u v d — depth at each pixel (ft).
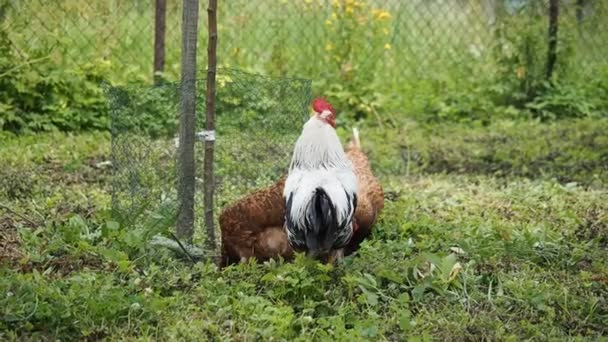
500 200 27.96
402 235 22.86
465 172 32.96
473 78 44.80
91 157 32.76
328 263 20.02
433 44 45.57
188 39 21.30
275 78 27.07
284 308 17.72
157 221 21.17
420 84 43.98
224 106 27.30
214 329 16.99
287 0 42.65
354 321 17.84
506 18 44.47
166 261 20.51
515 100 44.19
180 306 18.03
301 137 20.42
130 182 23.50
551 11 44.34
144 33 40.68
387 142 37.35
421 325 17.62
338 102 41.70
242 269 19.77
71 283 18.37
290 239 19.74
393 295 19.16
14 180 28.04
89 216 24.44
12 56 37.27
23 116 36.91
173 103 29.78
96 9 39.19
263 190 20.83
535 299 18.76
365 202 21.45
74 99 37.78
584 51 46.03
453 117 42.86
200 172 25.61
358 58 42.73
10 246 21.30
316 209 19.21
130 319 17.26
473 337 17.24
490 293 19.21
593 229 24.47
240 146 27.40
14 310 16.84
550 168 33.04
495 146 36.83
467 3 46.70
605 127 40.75
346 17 42.60
